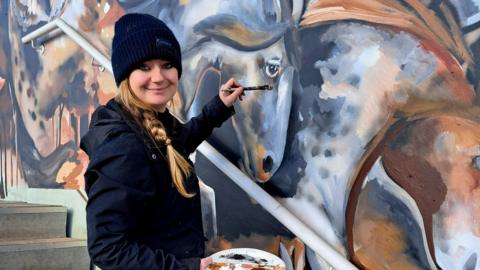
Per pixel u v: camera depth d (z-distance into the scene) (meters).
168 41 1.47
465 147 1.55
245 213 2.20
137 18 1.47
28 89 3.74
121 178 1.23
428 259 1.62
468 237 1.53
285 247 2.04
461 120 1.57
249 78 2.21
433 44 1.65
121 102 1.41
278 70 2.10
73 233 3.10
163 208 1.34
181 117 2.51
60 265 2.71
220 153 2.25
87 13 3.15
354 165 1.82
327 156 1.91
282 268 1.46
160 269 1.24
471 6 1.56
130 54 1.41
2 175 4.02
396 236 1.69
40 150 3.58
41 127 3.58
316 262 1.92
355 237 1.80
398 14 1.74
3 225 2.84
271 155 2.11
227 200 2.28
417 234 1.65
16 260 2.55
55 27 3.16
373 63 1.79
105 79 3.02
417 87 1.68
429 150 1.63
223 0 2.35
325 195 1.91
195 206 1.48
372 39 1.80
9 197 3.90
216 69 2.36
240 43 2.27
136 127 1.33
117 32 1.48
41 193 3.47
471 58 1.55
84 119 3.18
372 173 1.77
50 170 3.47
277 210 1.93
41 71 3.61
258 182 2.16
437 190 1.61
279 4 2.12
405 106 1.70
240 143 2.24
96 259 1.22
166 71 1.48
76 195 3.13
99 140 1.32
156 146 1.33
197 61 2.46
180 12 2.57
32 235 2.96
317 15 1.98
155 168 1.31
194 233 1.43
